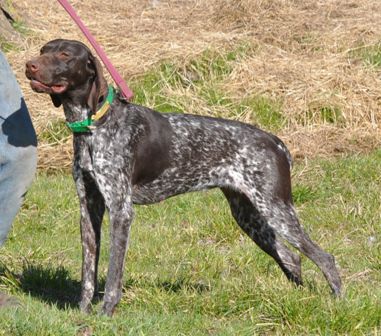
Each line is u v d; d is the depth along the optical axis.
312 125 17.23
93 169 9.35
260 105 17.66
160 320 8.84
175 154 9.88
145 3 23.91
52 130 16.80
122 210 9.38
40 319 8.38
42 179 14.89
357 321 8.99
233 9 21.41
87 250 9.56
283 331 9.01
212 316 9.49
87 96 9.28
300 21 21.02
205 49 19.19
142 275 10.66
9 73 8.99
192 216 13.22
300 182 14.49
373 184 14.34
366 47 19.64
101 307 9.20
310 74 18.42
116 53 19.53
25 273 10.64
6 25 20.06
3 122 8.90
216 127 10.09
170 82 18.47
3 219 9.20
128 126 9.52
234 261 11.33
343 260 11.50
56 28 21.00
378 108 17.58
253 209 10.38
